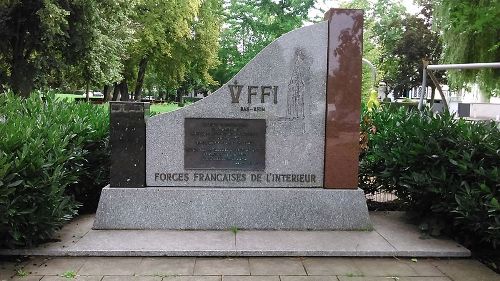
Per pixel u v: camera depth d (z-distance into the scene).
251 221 5.54
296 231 5.50
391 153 5.83
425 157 5.43
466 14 9.51
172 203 5.51
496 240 4.67
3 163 4.17
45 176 4.62
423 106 7.18
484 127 5.62
